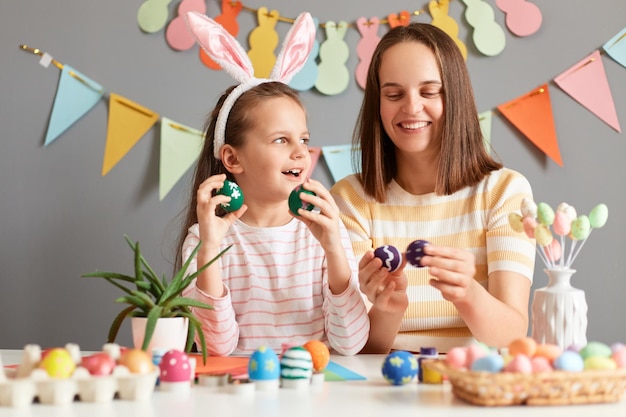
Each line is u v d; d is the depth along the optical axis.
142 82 2.10
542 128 2.10
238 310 1.49
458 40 2.11
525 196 1.58
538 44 2.12
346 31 2.10
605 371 0.79
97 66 2.11
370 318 1.46
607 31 2.13
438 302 1.56
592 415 0.75
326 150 2.09
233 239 1.54
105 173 2.10
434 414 0.77
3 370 0.94
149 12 2.11
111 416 0.77
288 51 1.64
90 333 2.11
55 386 0.82
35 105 2.10
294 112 1.54
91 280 2.11
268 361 0.92
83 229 2.11
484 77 2.12
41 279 2.10
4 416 0.77
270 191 1.52
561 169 2.12
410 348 1.56
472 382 0.79
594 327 2.13
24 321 2.10
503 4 2.12
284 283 1.50
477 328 1.34
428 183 1.63
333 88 2.09
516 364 0.80
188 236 1.53
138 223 2.10
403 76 1.52
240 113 1.55
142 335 1.03
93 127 2.10
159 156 2.11
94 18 2.11
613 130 2.13
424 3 2.11
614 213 2.13
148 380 0.86
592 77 2.12
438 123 1.56
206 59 2.11
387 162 1.66
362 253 1.61
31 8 2.11
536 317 1.15
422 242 1.19
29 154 2.10
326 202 1.35
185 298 1.05
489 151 2.10
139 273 1.07
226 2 2.10
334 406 0.82
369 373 1.07
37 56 2.10
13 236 2.10
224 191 1.36
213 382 0.95
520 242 1.52
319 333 1.47
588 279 2.13
